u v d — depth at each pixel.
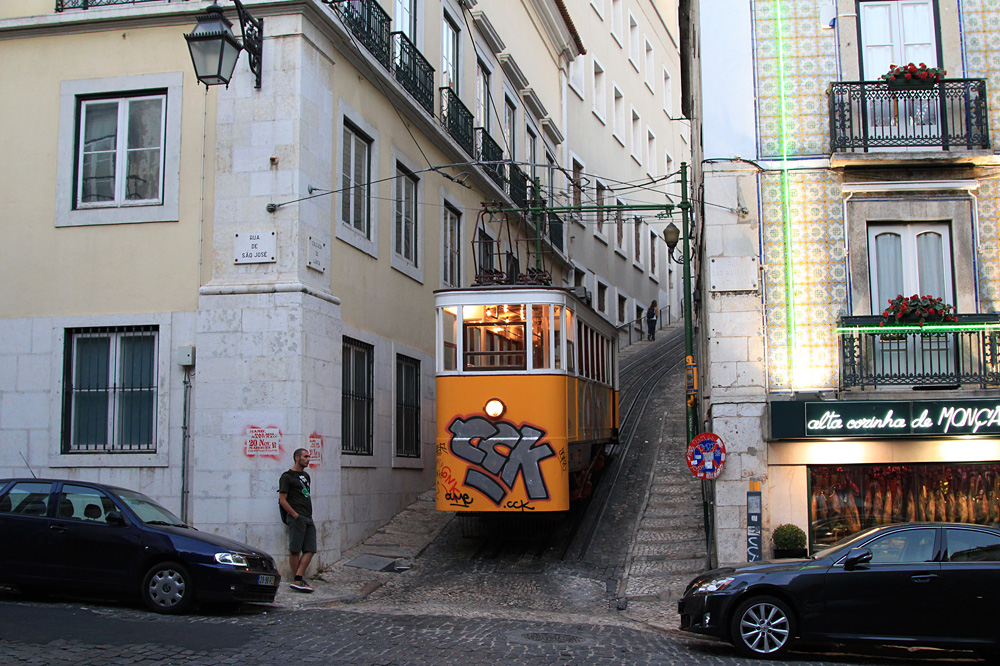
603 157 37.41
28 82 14.84
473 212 22.62
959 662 9.64
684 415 24.62
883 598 9.20
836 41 14.63
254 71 14.02
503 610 12.11
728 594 9.42
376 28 16.92
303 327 13.59
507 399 14.45
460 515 16.94
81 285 14.30
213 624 9.82
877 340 14.12
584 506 17.84
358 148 16.36
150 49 14.54
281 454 13.32
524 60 28.19
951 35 14.59
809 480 13.95
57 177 14.56
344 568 13.92
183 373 13.89
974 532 9.39
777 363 14.16
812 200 14.41
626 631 10.77
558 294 14.79
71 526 10.60
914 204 14.28
